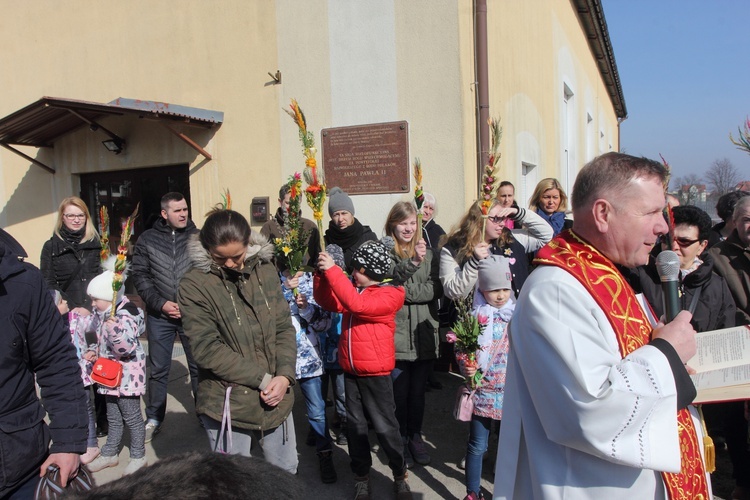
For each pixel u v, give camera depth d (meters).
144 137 7.04
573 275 1.51
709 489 1.60
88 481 2.09
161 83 6.82
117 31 7.12
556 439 1.44
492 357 2.97
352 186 5.60
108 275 3.69
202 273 2.54
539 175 7.89
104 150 7.46
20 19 8.06
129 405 3.68
